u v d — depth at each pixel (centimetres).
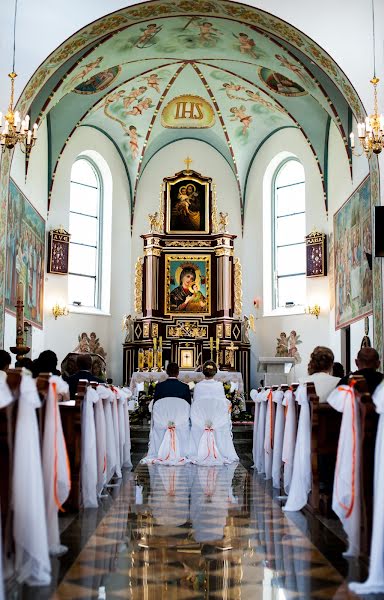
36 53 1596
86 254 2456
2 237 1587
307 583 512
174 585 506
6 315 1709
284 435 981
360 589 491
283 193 2508
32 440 519
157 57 2055
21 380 519
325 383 837
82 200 2455
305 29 1622
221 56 2048
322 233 2269
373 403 576
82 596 478
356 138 1852
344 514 627
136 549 613
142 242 2567
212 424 1361
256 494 953
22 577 514
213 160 2584
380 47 1606
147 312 2458
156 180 2583
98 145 2456
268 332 2466
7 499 521
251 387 2486
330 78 1702
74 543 635
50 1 1614
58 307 2248
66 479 628
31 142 1377
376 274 1531
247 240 2564
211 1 1634
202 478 1127
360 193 1817
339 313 2077
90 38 1686
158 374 2031
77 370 1065
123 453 1283
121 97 2291
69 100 2167
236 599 475
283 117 2378
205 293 2517
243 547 624
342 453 632
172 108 2411
